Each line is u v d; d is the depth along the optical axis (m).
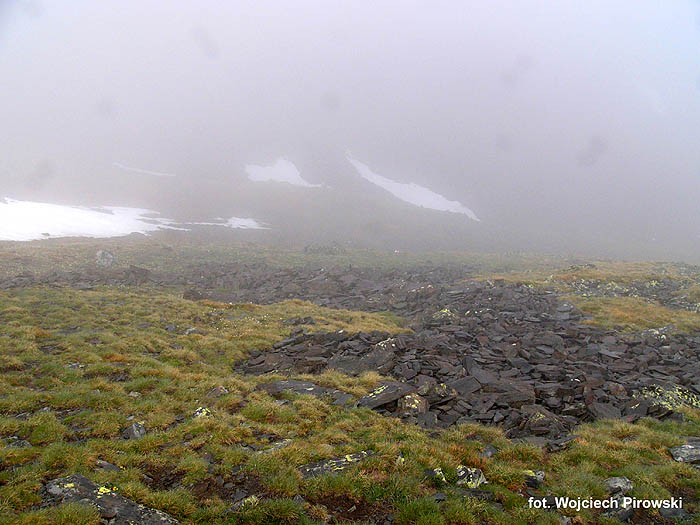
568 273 62.34
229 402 17.94
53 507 9.50
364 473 12.22
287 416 16.88
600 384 21.52
